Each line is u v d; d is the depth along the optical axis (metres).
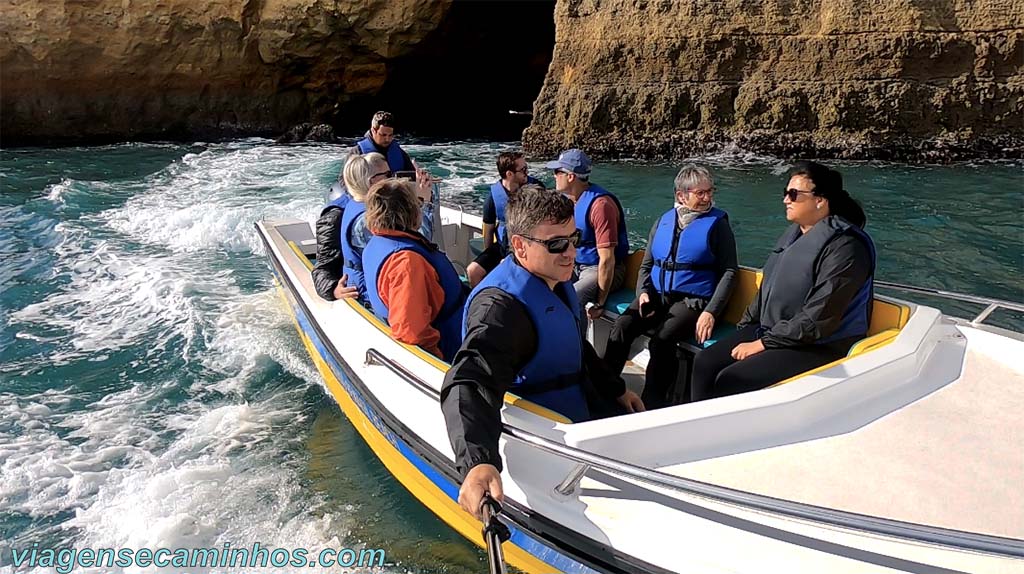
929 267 6.66
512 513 2.27
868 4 12.07
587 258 4.09
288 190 10.31
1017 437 2.43
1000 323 5.48
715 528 2.05
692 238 3.58
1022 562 1.87
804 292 2.89
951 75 11.99
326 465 3.56
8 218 8.67
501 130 18.80
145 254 7.17
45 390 4.39
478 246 5.63
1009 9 11.52
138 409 4.16
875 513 2.10
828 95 12.45
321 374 4.07
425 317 2.99
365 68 17.88
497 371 2.24
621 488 2.23
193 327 5.25
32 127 16.73
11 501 3.34
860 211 2.98
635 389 3.70
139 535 3.09
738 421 2.41
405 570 2.86
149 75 16.98
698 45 13.05
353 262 3.73
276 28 16.78
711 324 3.45
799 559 1.92
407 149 15.26
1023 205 8.73
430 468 2.74
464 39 18.34
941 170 11.22
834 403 2.55
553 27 19.56
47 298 5.95
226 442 3.79
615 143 13.53
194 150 15.66
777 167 11.89
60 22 15.87
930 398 2.65
